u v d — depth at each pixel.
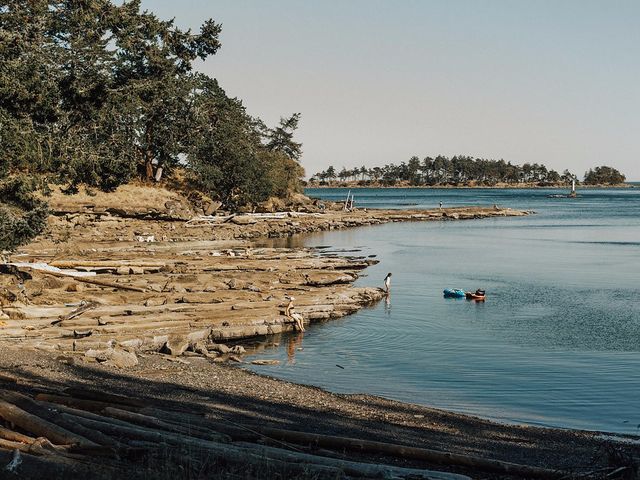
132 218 68.00
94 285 35.28
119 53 66.44
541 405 20.00
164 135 78.00
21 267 35.78
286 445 13.60
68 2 44.75
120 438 11.98
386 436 15.95
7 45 33.44
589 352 26.61
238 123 87.00
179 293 33.66
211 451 11.62
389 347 27.28
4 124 32.31
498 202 184.88
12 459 9.73
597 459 14.93
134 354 22.92
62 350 23.45
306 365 24.41
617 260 58.28
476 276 48.25
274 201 100.19
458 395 21.02
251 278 39.62
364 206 159.12
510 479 13.08
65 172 43.69
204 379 21.20
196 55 76.25
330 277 40.94
